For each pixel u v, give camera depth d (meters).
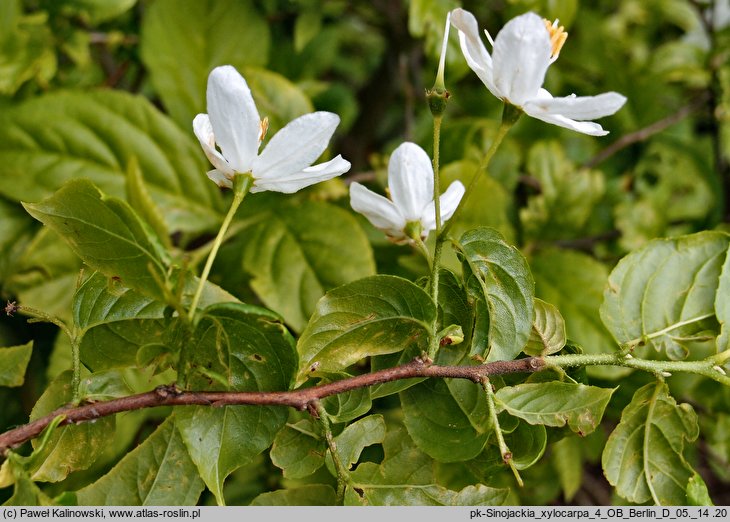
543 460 0.46
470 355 0.36
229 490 0.46
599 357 0.36
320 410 0.35
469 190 0.35
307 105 0.43
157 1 0.44
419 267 0.42
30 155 0.42
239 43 0.45
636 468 0.36
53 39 0.44
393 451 0.36
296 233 0.42
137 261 0.34
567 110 0.35
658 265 0.37
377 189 0.45
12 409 0.44
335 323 0.35
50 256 0.42
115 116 0.43
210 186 0.43
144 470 0.35
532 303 0.36
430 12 0.44
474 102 0.55
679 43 0.56
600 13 0.60
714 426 0.46
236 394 0.35
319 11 0.48
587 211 0.46
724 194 0.57
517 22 0.34
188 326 0.34
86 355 0.35
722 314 0.36
